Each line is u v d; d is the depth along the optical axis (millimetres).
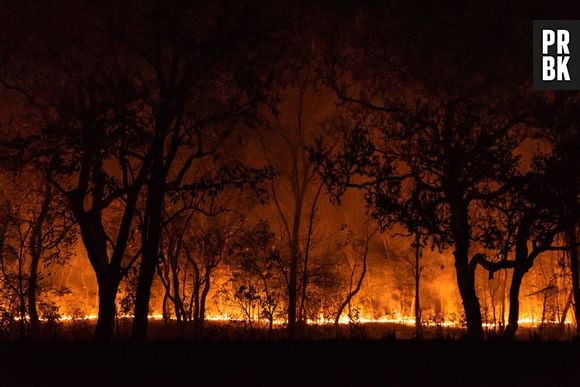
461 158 26141
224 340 21203
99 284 27734
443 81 28625
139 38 27281
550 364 17422
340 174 27031
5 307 33438
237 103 28641
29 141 25391
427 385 15414
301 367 17078
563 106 27094
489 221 27172
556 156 25906
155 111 26609
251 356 18156
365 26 30672
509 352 18766
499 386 15320
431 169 26844
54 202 35469
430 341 20828
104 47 27594
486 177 25922
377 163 27078
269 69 27797
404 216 26219
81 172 27422
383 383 15602
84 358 17828
